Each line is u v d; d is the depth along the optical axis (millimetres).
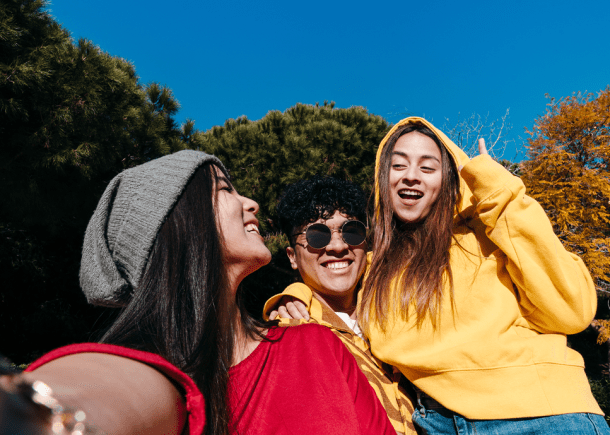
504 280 1406
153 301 718
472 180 1432
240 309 1013
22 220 6242
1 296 7469
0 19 3883
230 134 7152
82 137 4383
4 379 285
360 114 7398
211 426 692
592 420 1191
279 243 6410
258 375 843
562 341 1326
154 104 5723
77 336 7602
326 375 876
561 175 6184
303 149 6637
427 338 1353
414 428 1370
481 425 1228
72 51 4355
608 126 6160
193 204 808
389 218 1678
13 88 3814
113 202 806
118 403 382
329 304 1686
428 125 1687
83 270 761
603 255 5680
